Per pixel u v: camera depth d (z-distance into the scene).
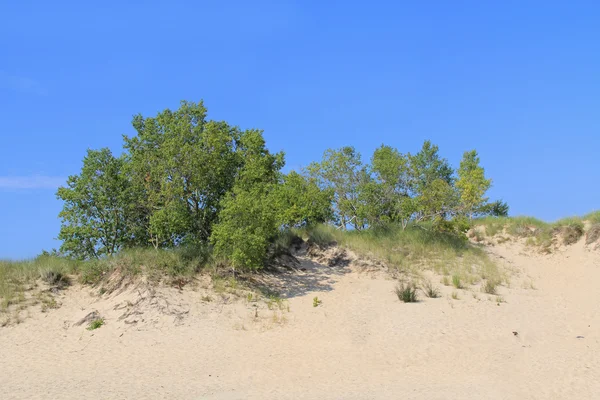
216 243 18.89
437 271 22.06
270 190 21.53
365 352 13.98
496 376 11.84
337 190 27.67
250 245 18.53
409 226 26.88
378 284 20.36
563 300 18.72
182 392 11.20
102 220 20.56
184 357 13.89
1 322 16.05
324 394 10.95
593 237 24.27
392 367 12.80
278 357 13.73
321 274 21.45
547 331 15.05
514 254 25.48
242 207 18.61
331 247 23.14
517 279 21.88
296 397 10.78
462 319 16.20
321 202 25.58
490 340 14.42
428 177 34.69
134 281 17.92
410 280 20.86
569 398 10.38
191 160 19.67
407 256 23.66
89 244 20.36
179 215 19.25
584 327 15.33
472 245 26.03
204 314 16.89
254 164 20.98
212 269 19.50
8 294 17.28
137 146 21.48
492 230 27.70
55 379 12.21
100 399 10.75
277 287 19.78
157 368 13.02
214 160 20.27
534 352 13.37
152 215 20.27
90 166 20.38
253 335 15.61
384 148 29.09
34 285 18.09
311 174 27.89
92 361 13.69
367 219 26.52
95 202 20.38
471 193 26.62
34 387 11.59
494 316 16.48
